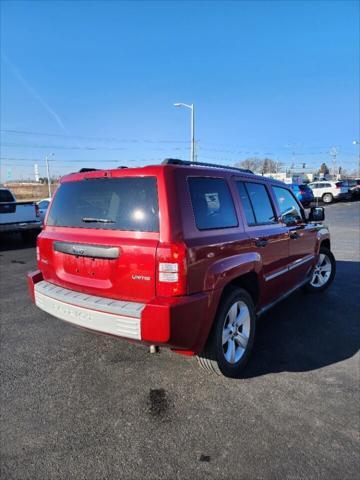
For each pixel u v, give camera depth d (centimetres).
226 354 324
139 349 386
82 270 315
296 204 507
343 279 673
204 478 218
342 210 2405
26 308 521
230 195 344
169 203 272
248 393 304
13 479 217
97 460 232
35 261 872
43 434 255
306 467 225
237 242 327
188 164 321
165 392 307
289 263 448
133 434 255
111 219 298
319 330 436
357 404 288
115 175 302
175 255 264
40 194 6850
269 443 245
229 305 318
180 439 250
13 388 312
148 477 219
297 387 313
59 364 355
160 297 269
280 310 506
